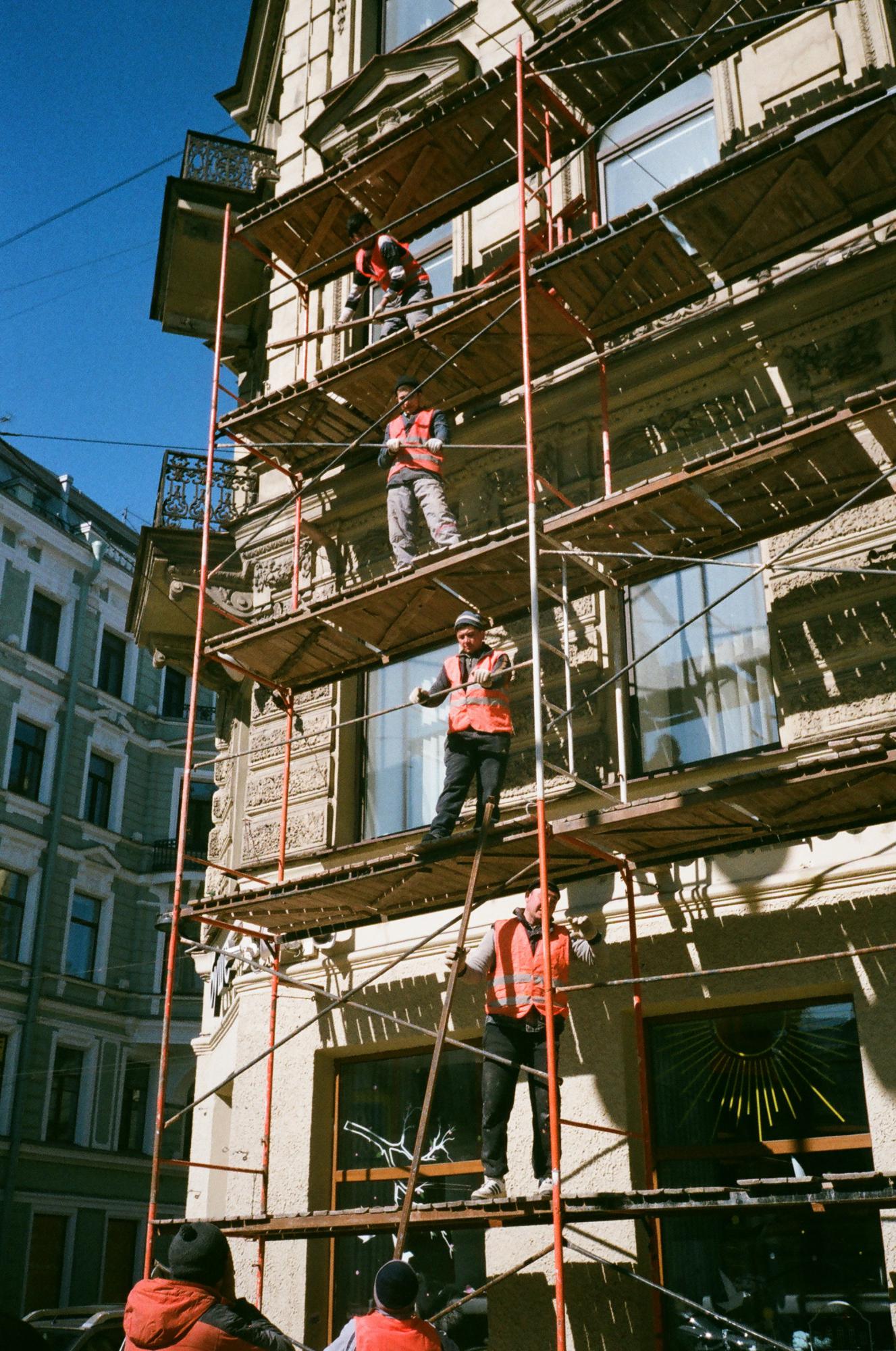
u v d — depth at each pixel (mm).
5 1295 24344
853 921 7270
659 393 9133
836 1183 5691
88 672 31312
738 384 8797
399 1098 9023
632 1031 7926
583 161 10406
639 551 8438
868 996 7129
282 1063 9508
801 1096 7367
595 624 9031
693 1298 7266
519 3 10648
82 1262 26297
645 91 8398
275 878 10398
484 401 10188
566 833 7016
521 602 9297
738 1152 7438
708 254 8492
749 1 8633
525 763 9086
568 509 9195
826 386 8336
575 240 8188
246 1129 9508
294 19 13914
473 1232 8320
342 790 10367
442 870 7938
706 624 8719
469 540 8039
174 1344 4254
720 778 8094
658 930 7949
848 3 9062
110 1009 29312
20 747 29078
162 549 12164
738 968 6359
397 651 9820
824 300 8422
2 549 29438
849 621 7902
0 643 28703
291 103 13562
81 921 29609
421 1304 8281
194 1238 4512
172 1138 29078
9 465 30984
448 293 11234
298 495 10867
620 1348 7254
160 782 32781
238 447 11039
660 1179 7621
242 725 12227
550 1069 6219
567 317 8930
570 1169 7773
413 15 12867
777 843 7688
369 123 12125
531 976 7141
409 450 9469
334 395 11211
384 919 8977
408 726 10328
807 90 9250
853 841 7426
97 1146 27594
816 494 7816
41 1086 26875
